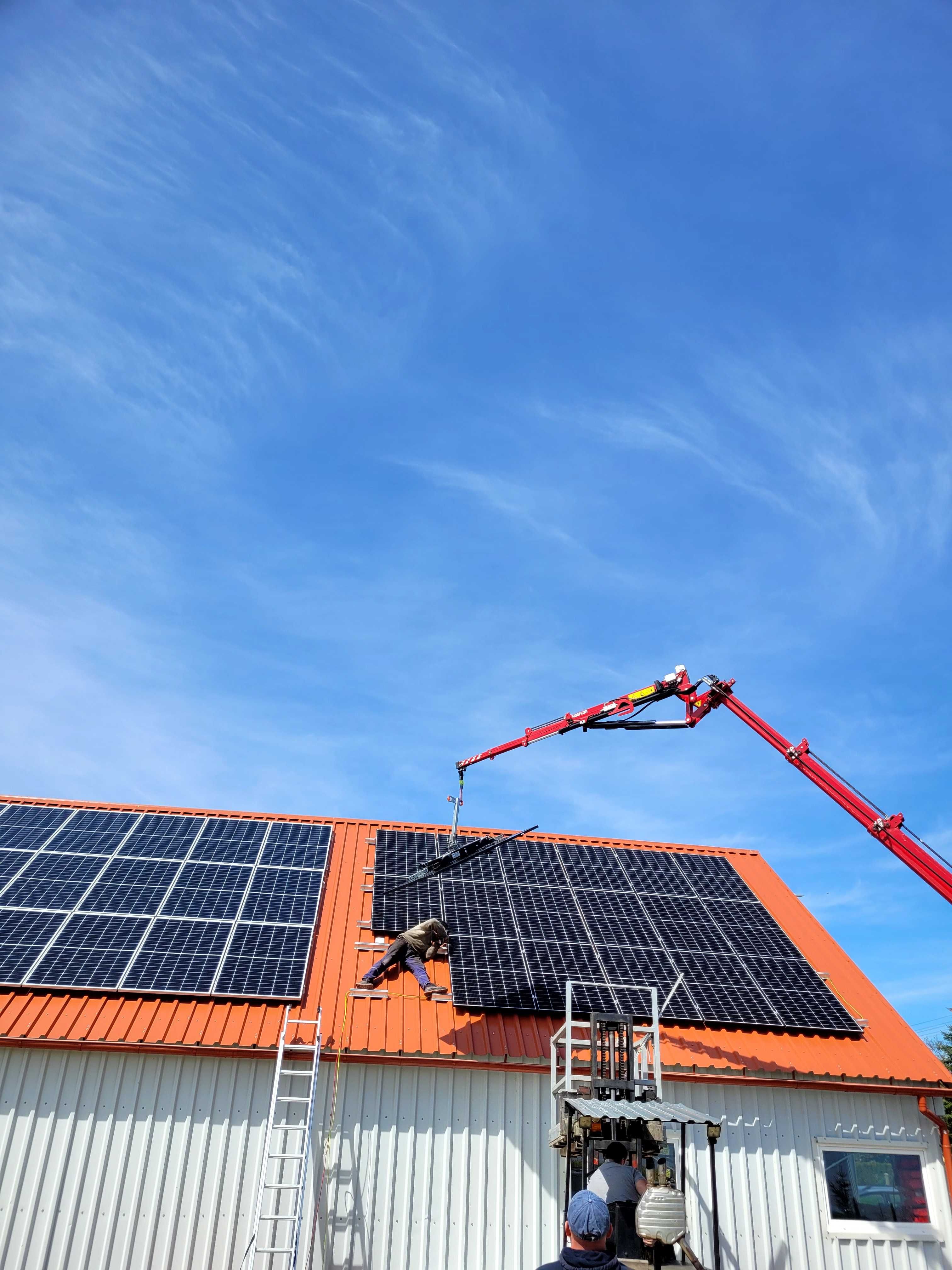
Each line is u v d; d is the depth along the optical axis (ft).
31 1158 43.37
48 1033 44.75
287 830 67.15
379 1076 47.52
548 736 63.21
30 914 52.37
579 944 57.41
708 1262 46.32
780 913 66.33
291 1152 45.14
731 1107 49.67
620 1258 35.91
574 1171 46.85
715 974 56.49
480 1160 46.42
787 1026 52.80
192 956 50.78
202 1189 43.93
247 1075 46.47
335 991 50.98
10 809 65.16
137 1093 45.24
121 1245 42.50
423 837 68.59
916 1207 49.19
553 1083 45.32
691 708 60.54
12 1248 41.75
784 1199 48.16
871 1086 50.62
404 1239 44.52
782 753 56.59
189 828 65.36
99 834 62.49
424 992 51.93
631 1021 43.37
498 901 60.90
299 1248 42.73
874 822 52.75
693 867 69.72
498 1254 44.88
